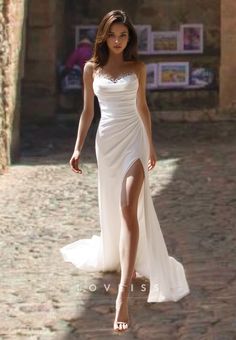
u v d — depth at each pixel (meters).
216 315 6.98
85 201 11.86
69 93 21.38
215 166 14.45
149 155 7.64
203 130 19.55
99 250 8.18
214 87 21.86
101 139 7.36
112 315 7.05
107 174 7.47
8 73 14.73
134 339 6.48
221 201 11.62
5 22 14.62
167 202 11.64
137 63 7.33
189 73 21.75
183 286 7.50
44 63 20.73
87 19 22.36
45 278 8.10
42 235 9.87
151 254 7.25
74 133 19.39
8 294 7.65
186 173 13.86
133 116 7.23
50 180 13.57
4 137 14.58
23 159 15.91
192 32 22.02
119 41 7.20
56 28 21.12
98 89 7.28
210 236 9.68
